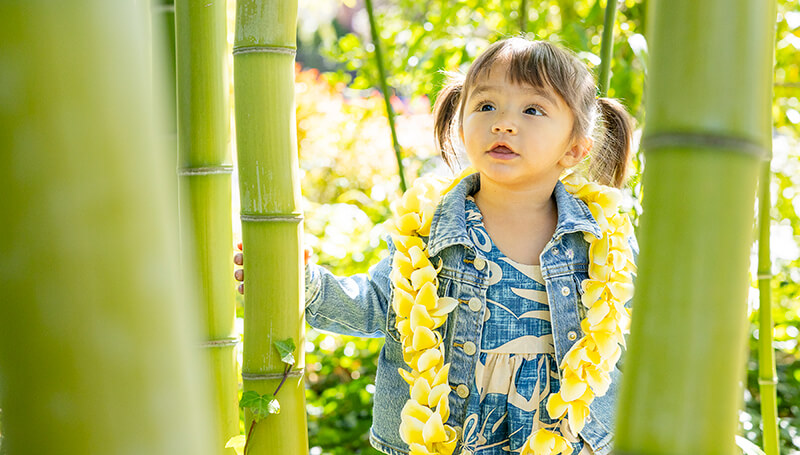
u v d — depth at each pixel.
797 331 3.04
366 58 3.31
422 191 1.51
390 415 1.46
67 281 0.44
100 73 0.44
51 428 0.44
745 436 2.64
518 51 1.37
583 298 1.37
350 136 4.08
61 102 0.43
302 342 1.24
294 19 1.20
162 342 0.46
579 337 1.37
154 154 0.46
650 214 0.58
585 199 1.50
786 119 2.78
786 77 2.65
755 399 2.99
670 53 0.57
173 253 0.47
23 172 0.43
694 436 0.57
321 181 4.09
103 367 0.44
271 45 1.17
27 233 0.43
